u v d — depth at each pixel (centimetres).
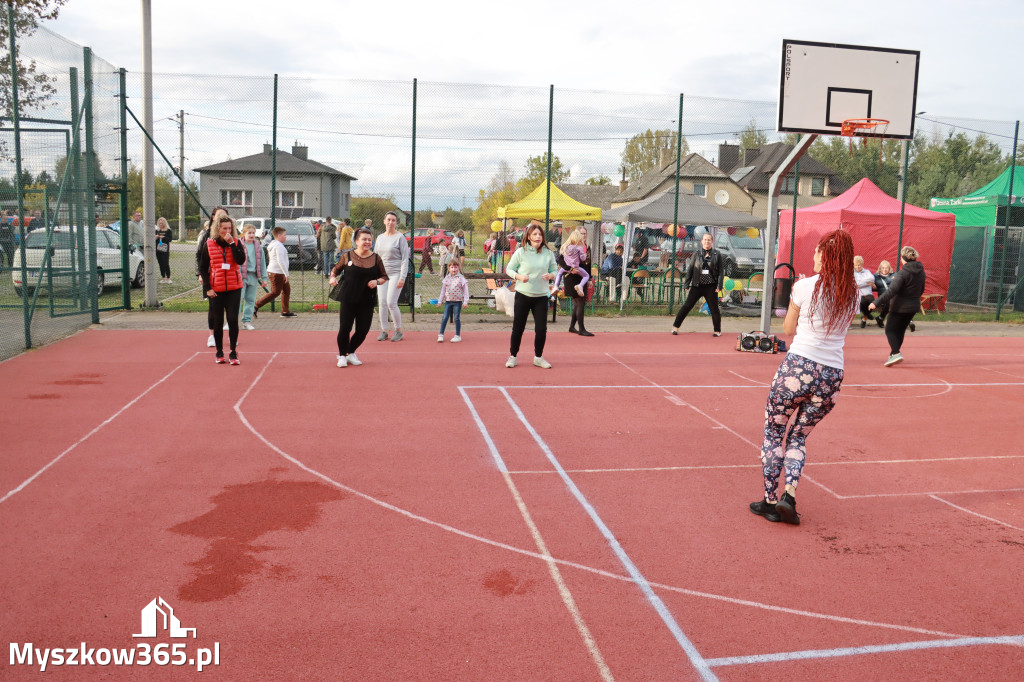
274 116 1503
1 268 1152
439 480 580
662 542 477
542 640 358
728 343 1315
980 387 997
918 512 545
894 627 381
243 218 2369
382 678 326
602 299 1933
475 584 412
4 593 389
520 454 652
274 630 361
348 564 432
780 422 514
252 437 674
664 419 786
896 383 1015
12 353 1038
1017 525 523
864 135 1356
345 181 1845
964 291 2316
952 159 3064
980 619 392
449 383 920
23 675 321
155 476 568
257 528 479
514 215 1919
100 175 1371
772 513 520
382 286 1216
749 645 360
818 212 1995
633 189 3441
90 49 1288
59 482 549
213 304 982
